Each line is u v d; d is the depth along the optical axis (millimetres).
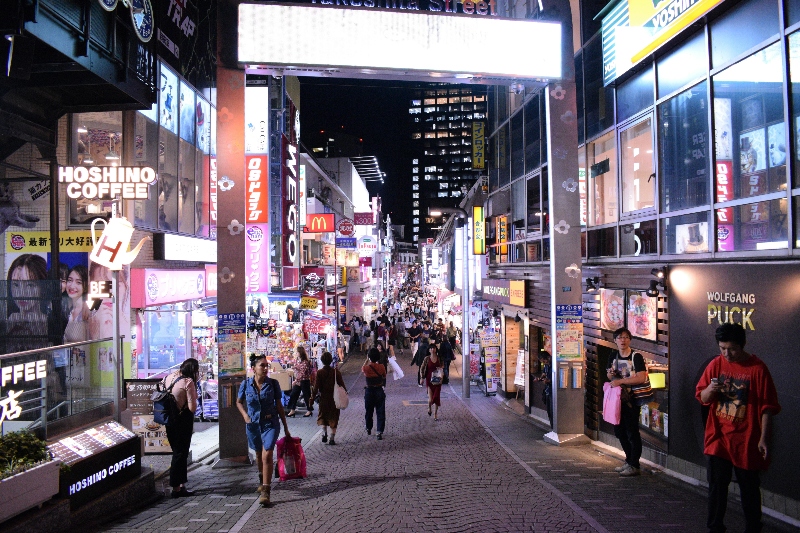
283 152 23656
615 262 11492
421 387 23109
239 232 10398
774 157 7152
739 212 7824
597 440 11633
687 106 9148
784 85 6820
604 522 5988
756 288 6930
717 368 5168
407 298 77938
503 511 6418
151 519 6754
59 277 12633
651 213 10242
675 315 8648
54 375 7637
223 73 10312
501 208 20641
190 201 17812
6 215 12680
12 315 10586
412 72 10711
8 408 6305
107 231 8164
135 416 10906
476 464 9320
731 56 8031
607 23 11781
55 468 5969
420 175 154375
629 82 11219
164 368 16828
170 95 16234
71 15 8977
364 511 6641
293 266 25000
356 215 46406
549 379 12727
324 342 23062
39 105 11180
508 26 11023
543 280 14766
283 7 10344
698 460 8047
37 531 5652
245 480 9078
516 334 19422
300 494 7820
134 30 10953
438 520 6152
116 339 8180
